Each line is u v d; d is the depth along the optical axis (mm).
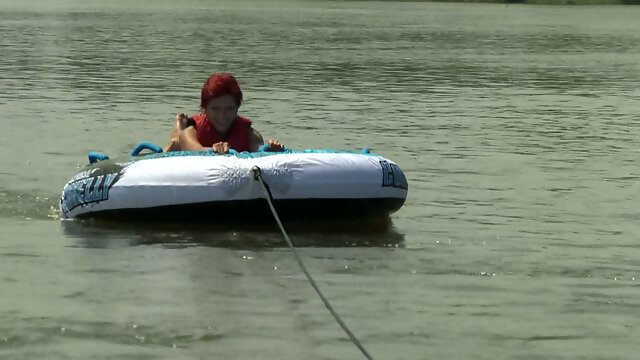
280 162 31875
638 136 59281
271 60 112688
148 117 63781
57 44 128500
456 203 38688
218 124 33906
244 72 97375
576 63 120375
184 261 28719
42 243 30812
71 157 48094
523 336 22922
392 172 33500
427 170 46250
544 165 48281
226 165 31875
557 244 32281
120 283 26406
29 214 35156
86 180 33844
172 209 32094
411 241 32031
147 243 30703
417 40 159125
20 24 175375
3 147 50719
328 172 32188
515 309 24969
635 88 91312
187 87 82500
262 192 31516
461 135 58281
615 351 22047
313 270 28047
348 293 25922
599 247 31984
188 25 187875
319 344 21969
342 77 94812
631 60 126938
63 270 27703
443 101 77125
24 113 64438
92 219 33375
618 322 24094
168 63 105125
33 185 40719
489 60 121875
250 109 68812
